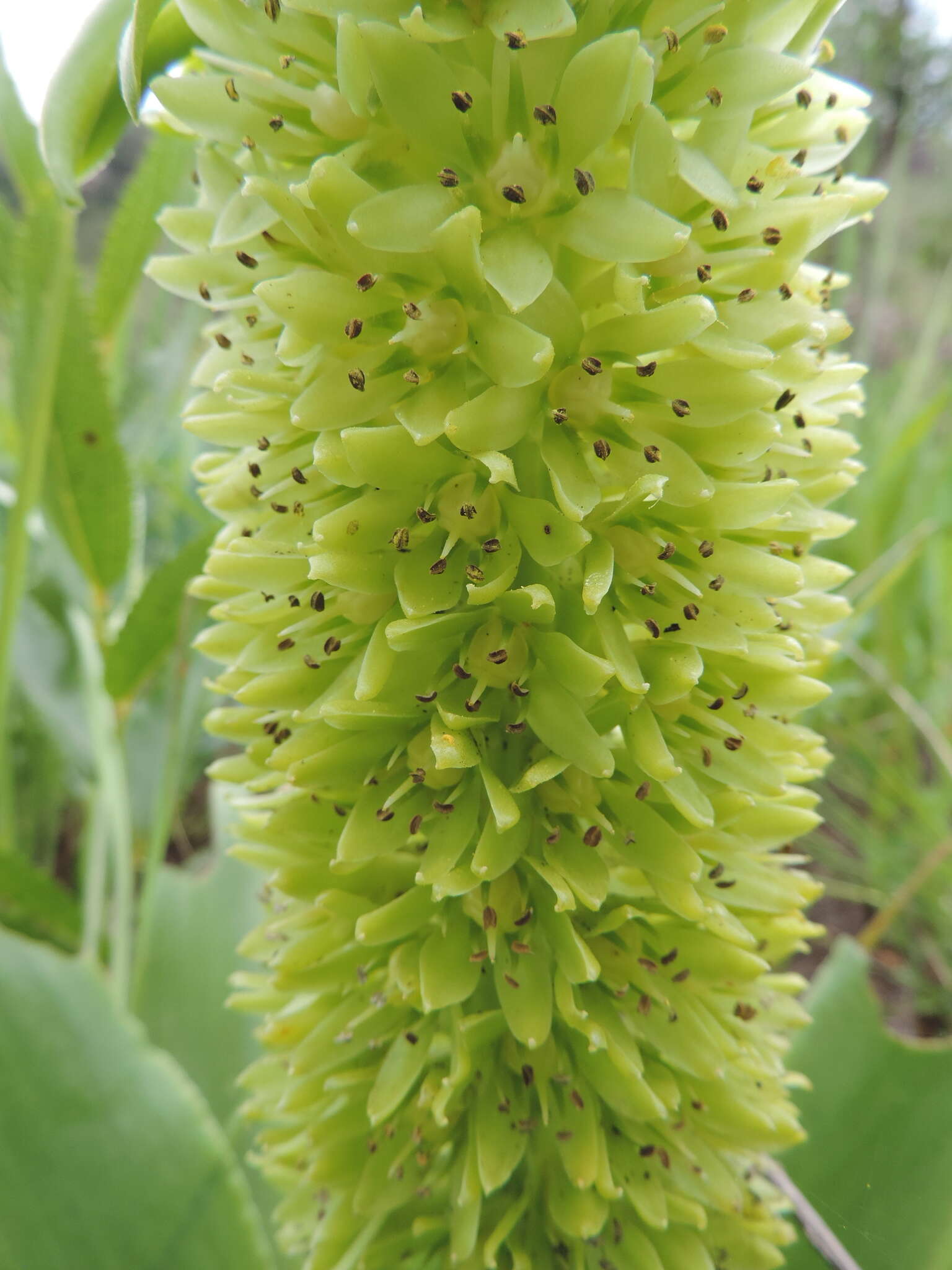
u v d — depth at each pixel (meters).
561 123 0.08
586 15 0.08
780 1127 0.10
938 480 0.27
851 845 0.26
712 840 0.10
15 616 0.15
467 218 0.07
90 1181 0.10
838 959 0.15
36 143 0.15
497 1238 0.10
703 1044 0.09
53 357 0.13
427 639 0.08
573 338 0.08
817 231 0.08
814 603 0.10
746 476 0.09
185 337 0.19
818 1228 0.11
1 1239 0.10
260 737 0.10
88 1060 0.11
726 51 0.08
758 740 0.10
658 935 0.10
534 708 0.08
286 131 0.08
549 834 0.09
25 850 0.24
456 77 0.08
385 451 0.08
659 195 0.08
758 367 0.08
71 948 0.19
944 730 0.25
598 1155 0.10
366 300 0.08
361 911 0.10
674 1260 0.10
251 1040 0.16
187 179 0.16
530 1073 0.10
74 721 0.20
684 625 0.09
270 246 0.09
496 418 0.08
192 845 0.28
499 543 0.08
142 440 0.19
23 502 0.14
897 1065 0.14
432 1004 0.09
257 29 0.08
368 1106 0.10
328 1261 0.11
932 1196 0.13
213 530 0.15
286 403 0.09
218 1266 0.10
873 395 0.34
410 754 0.09
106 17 0.10
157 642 0.16
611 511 0.08
